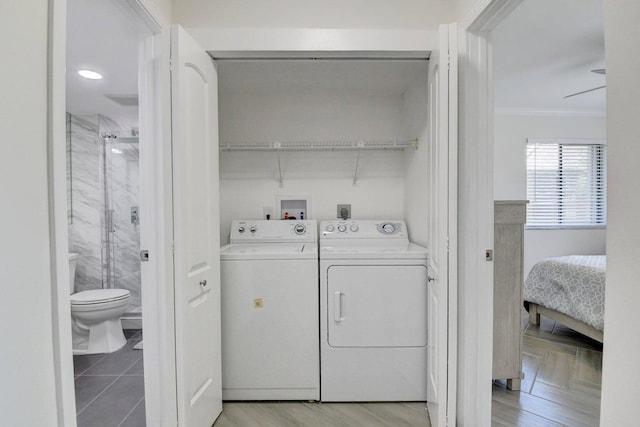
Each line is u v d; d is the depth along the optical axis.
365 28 1.72
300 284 1.92
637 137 0.71
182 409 1.44
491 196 1.55
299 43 1.71
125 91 2.47
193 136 1.54
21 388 0.73
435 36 1.71
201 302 1.61
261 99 2.63
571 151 4.07
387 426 1.73
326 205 2.67
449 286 1.50
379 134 2.63
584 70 2.79
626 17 0.73
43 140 0.78
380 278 1.90
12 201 0.71
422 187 2.15
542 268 3.00
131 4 1.24
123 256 3.05
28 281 0.75
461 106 1.57
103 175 2.97
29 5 0.75
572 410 1.84
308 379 1.94
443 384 1.51
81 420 1.79
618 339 0.76
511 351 2.01
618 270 0.76
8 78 0.70
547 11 1.91
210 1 1.71
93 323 2.61
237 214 2.66
